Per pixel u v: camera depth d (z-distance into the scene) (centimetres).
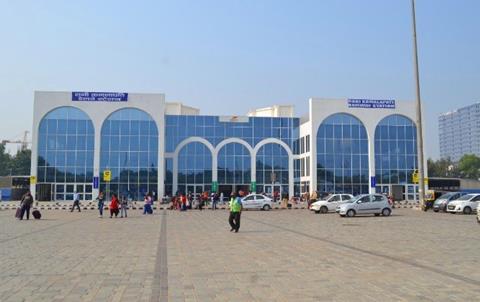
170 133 6688
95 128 6175
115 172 6172
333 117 6525
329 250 1495
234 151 6775
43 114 6119
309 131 6531
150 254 1430
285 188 6831
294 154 6981
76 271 1130
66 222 2922
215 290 912
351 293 872
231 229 2252
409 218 3244
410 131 6638
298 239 1856
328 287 927
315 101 6481
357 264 1205
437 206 4109
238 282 989
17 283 984
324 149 6450
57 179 6075
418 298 824
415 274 1054
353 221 2978
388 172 6512
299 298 837
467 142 16862
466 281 970
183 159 6669
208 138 6756
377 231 2198
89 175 6112
